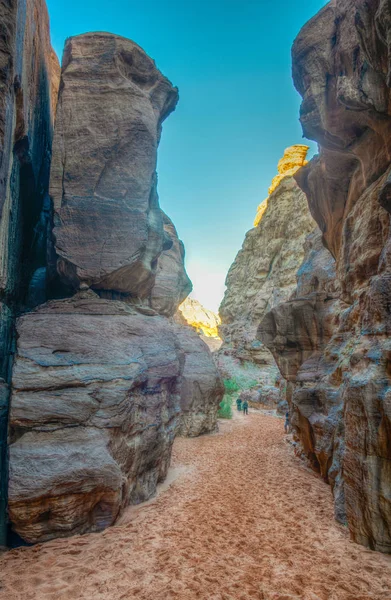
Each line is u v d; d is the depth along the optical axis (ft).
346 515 21.50
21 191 31.76
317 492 29.78
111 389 25.34
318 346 43.19
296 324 44.91
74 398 24.06
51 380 24.11
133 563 18.40
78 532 21.75
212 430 60.59
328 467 31.55
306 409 35.58
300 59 30.99
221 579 16.90
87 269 30.76
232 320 187.52
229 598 15.47
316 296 44.04
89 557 18.98
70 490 21.06
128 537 21.33
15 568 18.01
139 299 36.17
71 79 33.04
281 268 151.23
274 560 18.65
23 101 25.40
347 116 28.43
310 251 58.54
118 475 22.72
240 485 31.91
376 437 19.53
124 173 32.24
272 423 71.41
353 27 26.20
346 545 20.08
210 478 34.19
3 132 20.74
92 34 33.91
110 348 27.40
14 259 29.94
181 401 57.31
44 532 20.80
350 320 32.55
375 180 29.66
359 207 31.07
